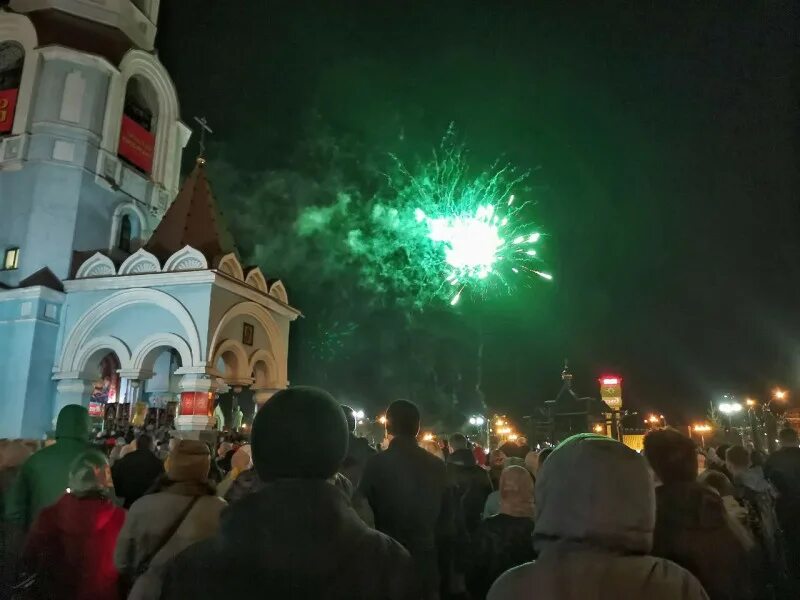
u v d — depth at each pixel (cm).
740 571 361
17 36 2528
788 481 576
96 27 2603
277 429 247
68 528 431
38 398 2114
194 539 400
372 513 523
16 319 2175
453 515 554
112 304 2055
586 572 228
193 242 2089
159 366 2541
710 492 384
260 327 2147
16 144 2411
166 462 457
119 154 2598
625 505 238
